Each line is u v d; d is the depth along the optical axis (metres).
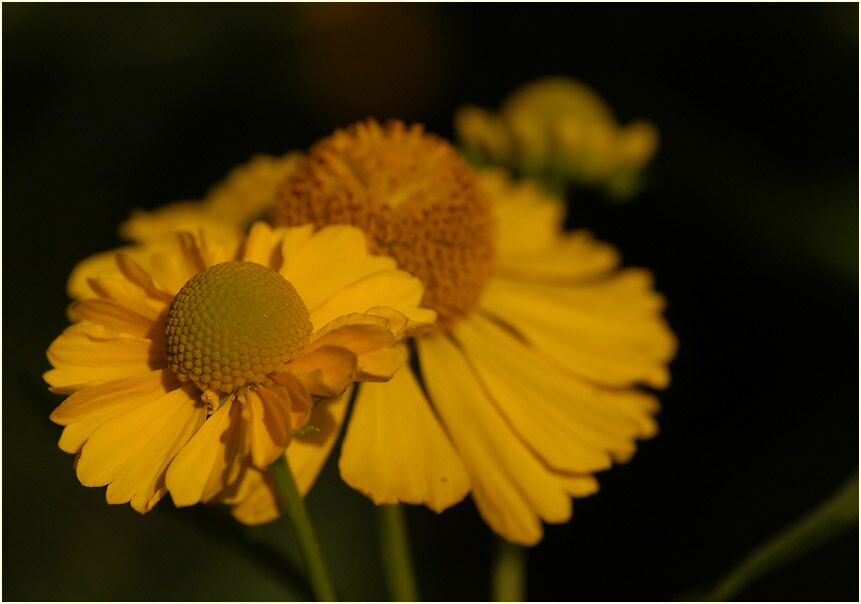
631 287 0.32
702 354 0.40
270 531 0.36
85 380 0.25
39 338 0.39
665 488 0.39
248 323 0.25
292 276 0.26
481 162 0.36
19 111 0.41
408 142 0.29
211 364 0.25
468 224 0.29
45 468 0.38
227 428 0.25
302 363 0.25
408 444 0.27
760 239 0.40
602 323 0.31
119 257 0.26
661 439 0.40
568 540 0.39
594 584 0.38
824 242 0.39
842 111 0.41
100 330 0.25
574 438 0.29
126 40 0.41
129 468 0.25
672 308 0.41
